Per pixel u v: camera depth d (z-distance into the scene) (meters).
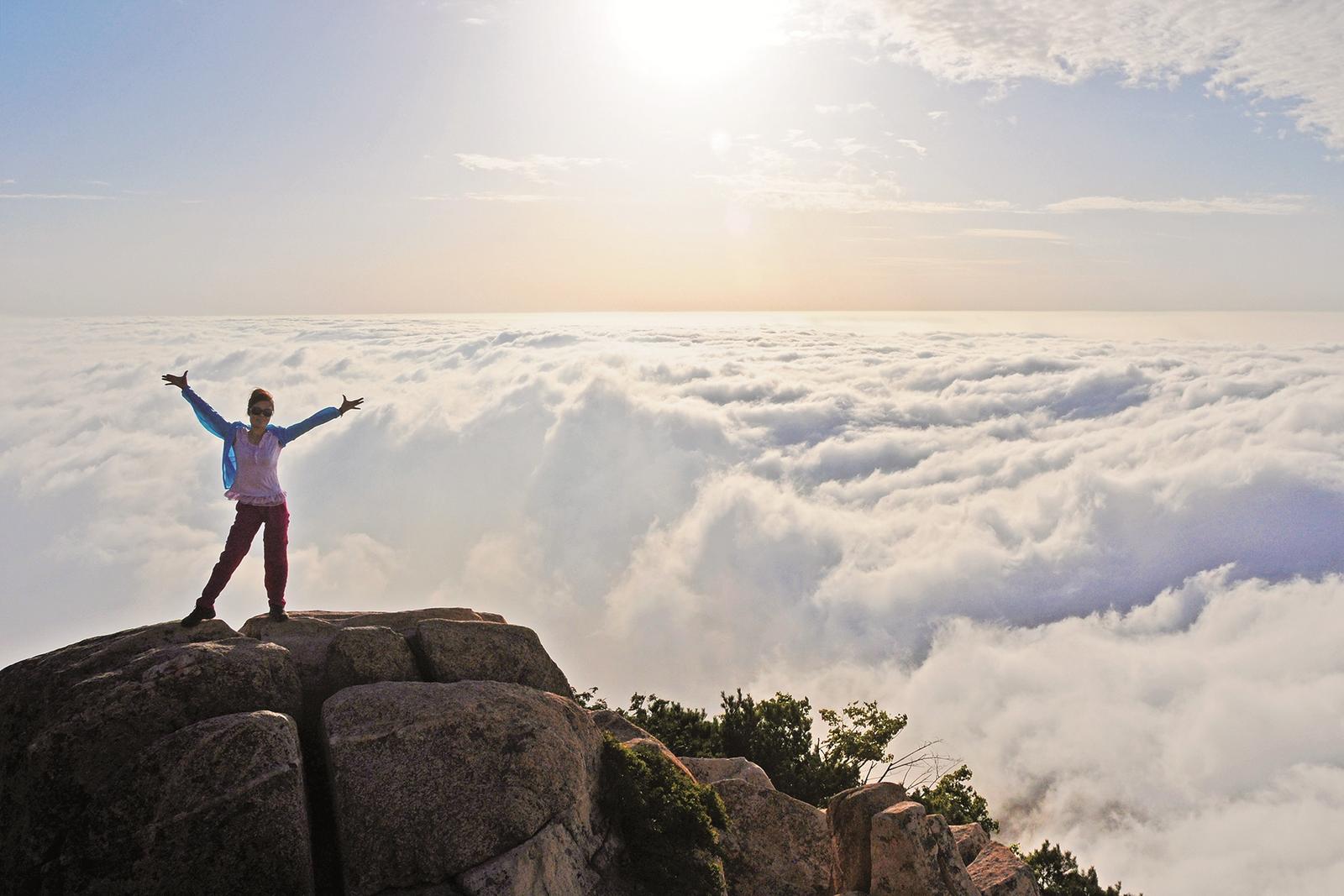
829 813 9.65
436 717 7.14
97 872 6.08
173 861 6.14
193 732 6.43
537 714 7.51
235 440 8.04
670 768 8.70
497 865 6.66
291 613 8.88
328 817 7.01
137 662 7.12
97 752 6.62
